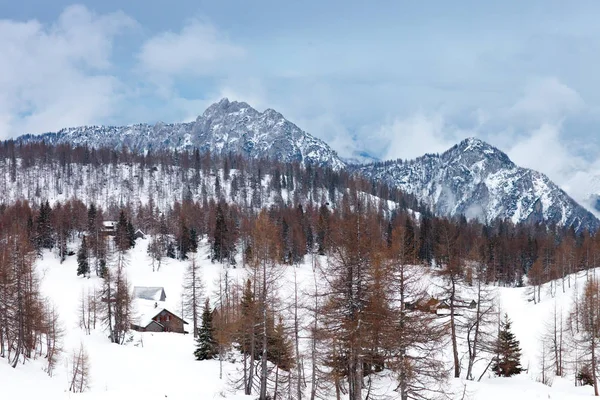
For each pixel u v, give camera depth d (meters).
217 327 53.59
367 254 25.19
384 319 24.81
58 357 58.75
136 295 106.12
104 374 51.62
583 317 68.19
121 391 43.00
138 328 91.94
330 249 26.56
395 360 26.67
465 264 43.03
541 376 57.81
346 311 25.50
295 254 117.62
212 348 64.88
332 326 26.17
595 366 47.53
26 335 56.19
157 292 106.94
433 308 29.28
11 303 53.38
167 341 81.50
